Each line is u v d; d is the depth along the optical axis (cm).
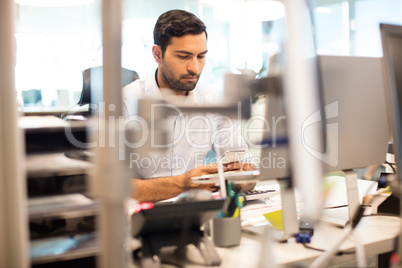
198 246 97
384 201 133
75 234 84
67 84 307
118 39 54
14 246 70
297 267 93
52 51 329
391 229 117
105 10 53
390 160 136
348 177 123
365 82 124
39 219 82
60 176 85
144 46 302
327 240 108
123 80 55
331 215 126
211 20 429
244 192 142
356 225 115
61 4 227
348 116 121
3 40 68
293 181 67
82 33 373
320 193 66
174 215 94
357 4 457
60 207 80
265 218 123
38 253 76
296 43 62
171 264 93
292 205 108
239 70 91
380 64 126
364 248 103
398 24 114
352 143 122
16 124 69
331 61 116
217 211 99
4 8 68
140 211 91
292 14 62
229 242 102
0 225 69
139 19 416
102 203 54
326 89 116
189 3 452
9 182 69
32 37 332
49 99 290
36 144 86
